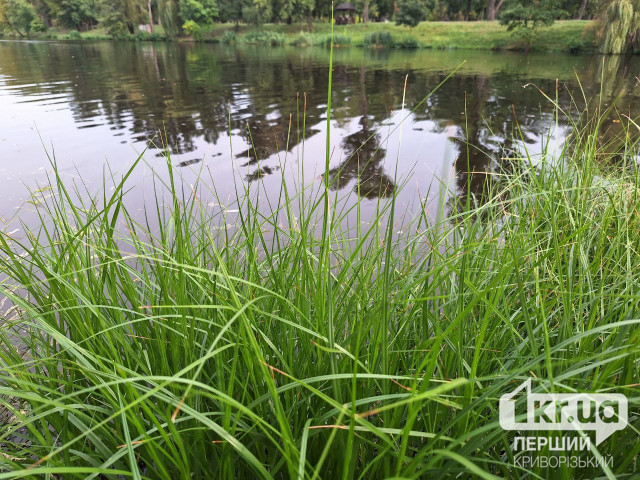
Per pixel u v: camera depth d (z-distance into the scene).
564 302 1.05
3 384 1.16
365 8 52.41
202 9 49.84
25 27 62.28
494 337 1.15
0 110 11.46
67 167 6.68
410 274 1.40
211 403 1.06
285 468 0.96
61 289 1.10
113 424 1.06
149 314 1.16
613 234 1.66
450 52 29.95
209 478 0.94
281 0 49.16
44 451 1.04
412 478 0.59
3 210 4.72
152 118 10.41
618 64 19.72
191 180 5.69
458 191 4.51
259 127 9.38
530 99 11.83
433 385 0.97
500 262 1.27
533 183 1.92
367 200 4.38
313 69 20.39
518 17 28.98
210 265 1.59
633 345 0.73
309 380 0.74
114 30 52.56
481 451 0.84
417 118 9.97
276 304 1.17
